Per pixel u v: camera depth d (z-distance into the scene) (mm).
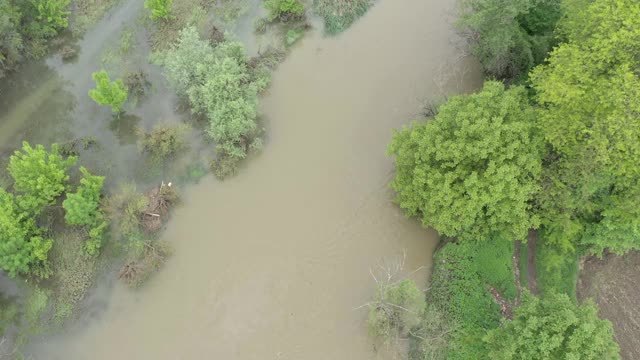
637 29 25156
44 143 34594
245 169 33750
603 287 29609
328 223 31969
